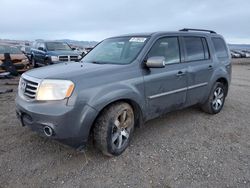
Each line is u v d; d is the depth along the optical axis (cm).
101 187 284
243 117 549
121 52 418
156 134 434
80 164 330
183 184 291
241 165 335
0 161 332
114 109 335
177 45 450
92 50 491
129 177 304
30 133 423
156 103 400
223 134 445
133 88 357
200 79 487
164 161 342
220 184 292
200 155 361
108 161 339
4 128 446
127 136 364
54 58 1284
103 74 335
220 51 563
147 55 393
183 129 461
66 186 284
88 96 309
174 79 424
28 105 317
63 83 303
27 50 1705
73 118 300
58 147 374
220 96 563
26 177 299
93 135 336
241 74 1612
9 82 951
